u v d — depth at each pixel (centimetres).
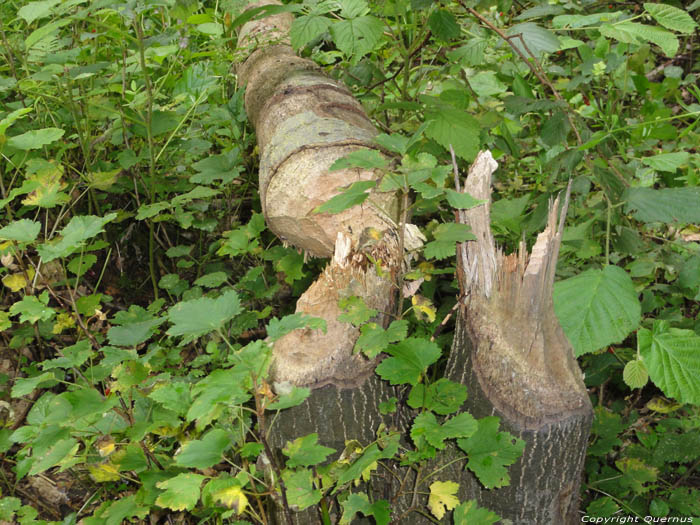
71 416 146
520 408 155
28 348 260
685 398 158
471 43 249
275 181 191
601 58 247
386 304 168
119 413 168
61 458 158
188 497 127
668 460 212
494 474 146
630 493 215
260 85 263
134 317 218
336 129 198
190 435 177
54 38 285
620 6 328
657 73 400
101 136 286
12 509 183
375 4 279
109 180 257
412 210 206
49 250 164
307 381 160
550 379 156
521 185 298
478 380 160
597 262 239
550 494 162
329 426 165
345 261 168
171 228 321
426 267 183
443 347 222
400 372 149
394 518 176
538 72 217
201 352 258
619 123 262
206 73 313
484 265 159
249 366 121
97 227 167
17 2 335
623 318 160
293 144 194
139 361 160
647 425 240
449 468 171
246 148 325
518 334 156
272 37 306
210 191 249
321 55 307
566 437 156
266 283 281
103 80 295
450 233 154
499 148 277
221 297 131
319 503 169
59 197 193
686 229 275
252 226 249
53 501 214
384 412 163
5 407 234
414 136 157
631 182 225
